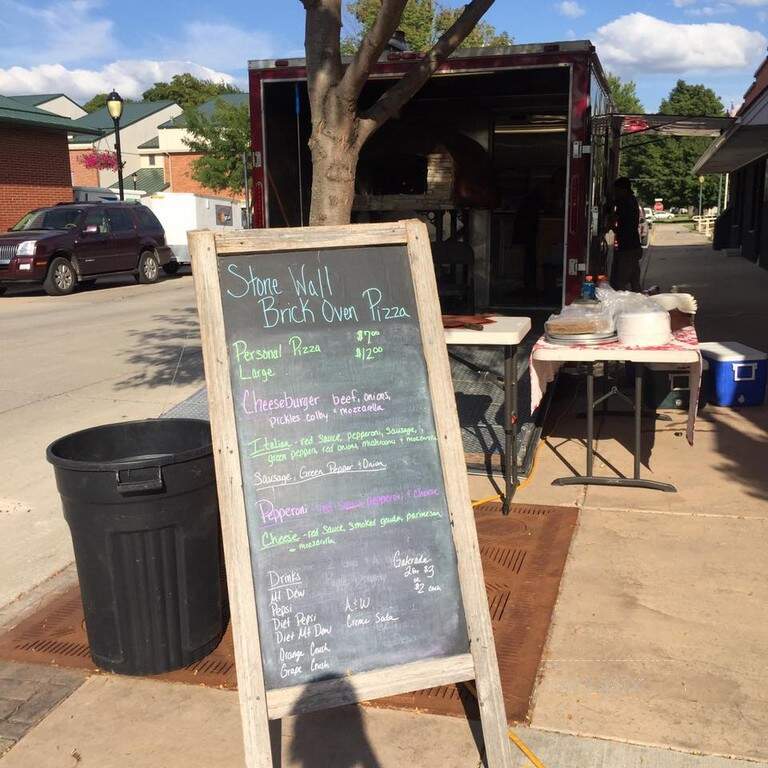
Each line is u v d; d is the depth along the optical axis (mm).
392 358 2902
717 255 24953
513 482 4961
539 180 10734
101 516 3076
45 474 5797
